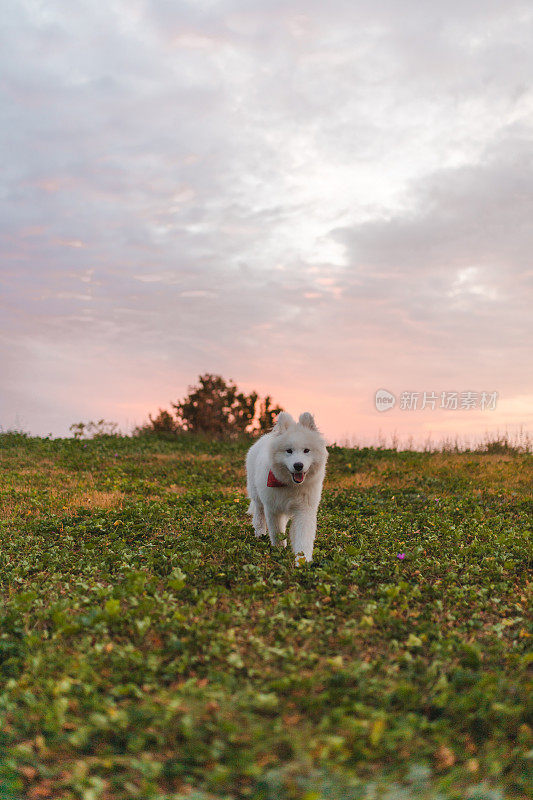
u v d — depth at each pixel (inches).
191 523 306.7
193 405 880.3
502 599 199.8
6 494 381.1
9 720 121.3
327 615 173.3
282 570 219.1
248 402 896.3
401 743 111.2
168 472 527.5
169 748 112.7
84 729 115.0
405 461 593.9
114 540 276.8
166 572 221.3
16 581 210.4
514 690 127.6
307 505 243.4
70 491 408.8
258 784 103.2
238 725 114.0
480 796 99.8
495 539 276.8
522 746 112.1
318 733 113.2
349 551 232.4
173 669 136.9
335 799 98.3
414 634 161.5
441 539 284.5
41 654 144.6
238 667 136.5
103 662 141.3
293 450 235.9
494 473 515.2
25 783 107.7
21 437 708.7
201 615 171.6
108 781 106.4
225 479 499.8
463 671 134.4
